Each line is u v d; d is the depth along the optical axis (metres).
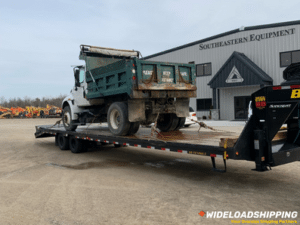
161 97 6.84
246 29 23.23
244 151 4.58
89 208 4.18
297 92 4.23
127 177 5.96
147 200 4.48
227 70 22.91
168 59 28.77
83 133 8.48
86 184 5.47
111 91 7.18
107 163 7.55
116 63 6.88
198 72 26.78
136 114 6.76
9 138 14.71
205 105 26.48
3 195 4.91
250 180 5.55
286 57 21.36
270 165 4.56
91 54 8.52
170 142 5.65
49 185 5.46
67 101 9.89
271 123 4.56
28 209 4.21
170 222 3.63
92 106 9.23
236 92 23.81
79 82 9.27
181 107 7.66
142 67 6.39
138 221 3.68
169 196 4.65
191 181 5.56
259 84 21.09
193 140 5.84
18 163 7.91
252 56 23.06
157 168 6.81
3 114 43.34
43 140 13.73
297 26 20.67
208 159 7.91
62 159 8.34
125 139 6.70
